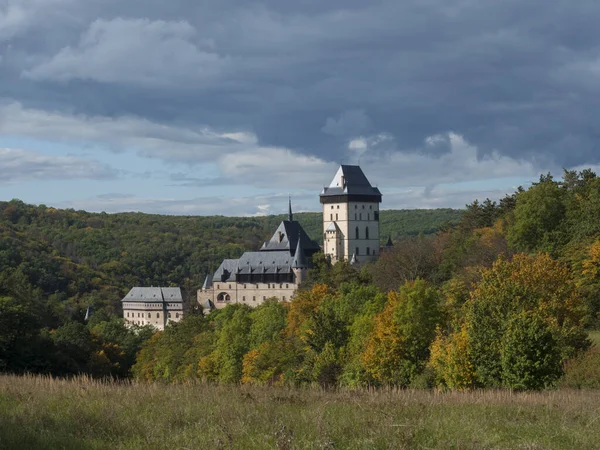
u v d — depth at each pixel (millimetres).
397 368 58062
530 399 26938
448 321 66438
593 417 22016
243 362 87125
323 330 75062
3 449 16625
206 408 22359
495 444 17844
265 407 22641
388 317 65875
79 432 18797
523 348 42000
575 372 48594
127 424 19609
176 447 17156
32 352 75438
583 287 75500
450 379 46281
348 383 56906
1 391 26156
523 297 53406
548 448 17406
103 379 32281
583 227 95188
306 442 17312
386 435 18266
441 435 18531
